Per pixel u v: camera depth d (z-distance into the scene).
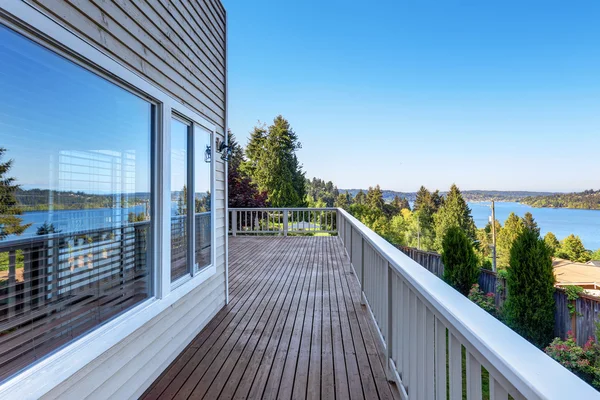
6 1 1.18
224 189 3.77
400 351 1.86
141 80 2.07
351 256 5.23
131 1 1.99
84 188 1.80
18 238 1.46
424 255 11.11
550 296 5.62
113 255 1.96
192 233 2.84
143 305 2.10
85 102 1.76
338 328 2.99
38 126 1.54
